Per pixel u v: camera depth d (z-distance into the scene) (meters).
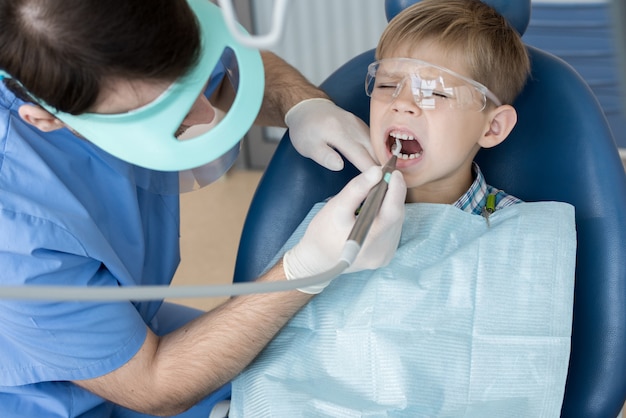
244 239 1.36
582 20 2.50
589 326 1.17
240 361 1.16
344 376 1.19
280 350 1.23
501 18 1.25
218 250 2.55
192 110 0.98
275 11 0.47
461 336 1.16
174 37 0.77
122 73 0.77
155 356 1.15
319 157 1.28
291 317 1.22
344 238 1.03
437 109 1.17
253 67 0.90
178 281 2.44
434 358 1.15
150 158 0.88
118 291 0.58
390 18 1.33
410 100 1.17
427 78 1.16
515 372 1.14
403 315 1.17
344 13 2.56
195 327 1.17
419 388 1.14
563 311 1.14
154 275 1.35
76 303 1.03
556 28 2.55
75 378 1.11
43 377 1.12
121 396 1.16
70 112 0.82
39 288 0.57
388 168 1.05
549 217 1.18
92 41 0.73
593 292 1.17
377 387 1.16
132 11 0.73
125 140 0.87
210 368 1.14
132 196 1.22
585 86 1.25
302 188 1.34
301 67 2.70
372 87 1.27
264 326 1.14
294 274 1.10
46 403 1.18
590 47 2.50
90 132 0.87
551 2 2.52
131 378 1.13
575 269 1.20
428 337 1.16
